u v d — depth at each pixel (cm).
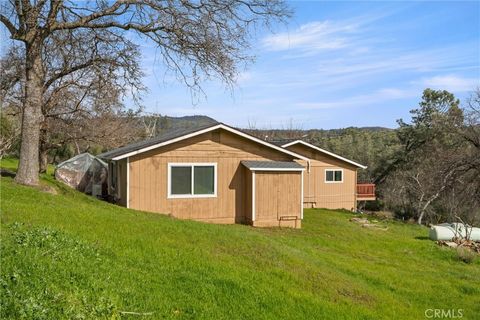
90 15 1552
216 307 627
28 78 1568
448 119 3216
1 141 2789
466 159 2497
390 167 4281
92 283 594
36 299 497
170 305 598
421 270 1239
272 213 1745
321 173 2917
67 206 1265
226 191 1780
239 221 1795
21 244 680
